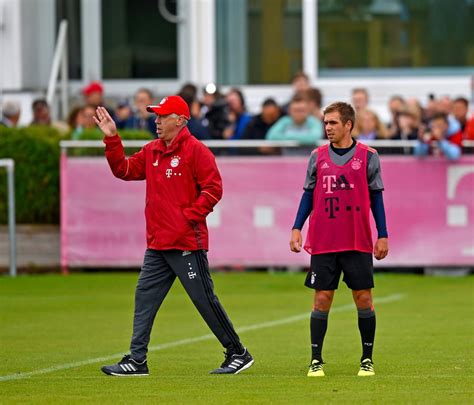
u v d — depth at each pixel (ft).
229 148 193.77
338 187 101.09
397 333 134.10
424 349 121.49
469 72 245.45
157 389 96.12
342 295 173.47
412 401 89.30
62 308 160.25
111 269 199.52
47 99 242.99
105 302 166.09
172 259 103.96
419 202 192.24
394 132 202.80
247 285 183.01
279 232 193.98
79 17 258.98
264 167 193.47
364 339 103.19
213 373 105.40
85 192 195.62
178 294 178.91
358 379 101.04
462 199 191.72
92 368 110.52
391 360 113.60
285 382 99.60
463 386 96.99
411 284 183.83
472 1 244.83
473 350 120.57
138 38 257.55
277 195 193.36
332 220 101.14
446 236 192.34
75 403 89.51
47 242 200.95
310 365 104.42
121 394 93.66
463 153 191.83
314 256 102.17
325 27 247.29
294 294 173.78
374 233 175.22
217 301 104.88
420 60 246.47
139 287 104.99
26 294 175.22
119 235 195.72
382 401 89.35
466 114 209.67
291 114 199.62
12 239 198.29
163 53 256.32
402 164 191.93
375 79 245.86
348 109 101.50
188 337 134.21
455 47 245.65
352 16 246.68
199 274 103.91
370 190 102.12
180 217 103.40
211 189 103.65
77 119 216.13
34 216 201.05
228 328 105.40
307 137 198.49
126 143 194.08
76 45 258.57
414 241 192.75
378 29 246.68
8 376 105.09
